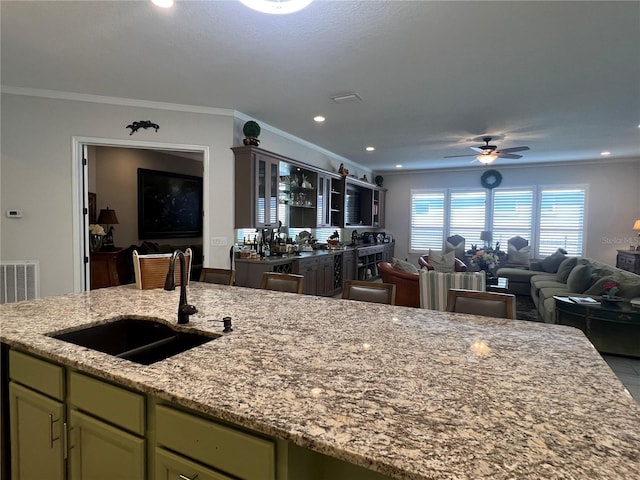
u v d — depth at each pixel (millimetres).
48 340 1529
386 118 4703
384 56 2957
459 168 8734
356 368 1263
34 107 3773
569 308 3799
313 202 6426
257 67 3188
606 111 4305
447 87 3615
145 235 7074
